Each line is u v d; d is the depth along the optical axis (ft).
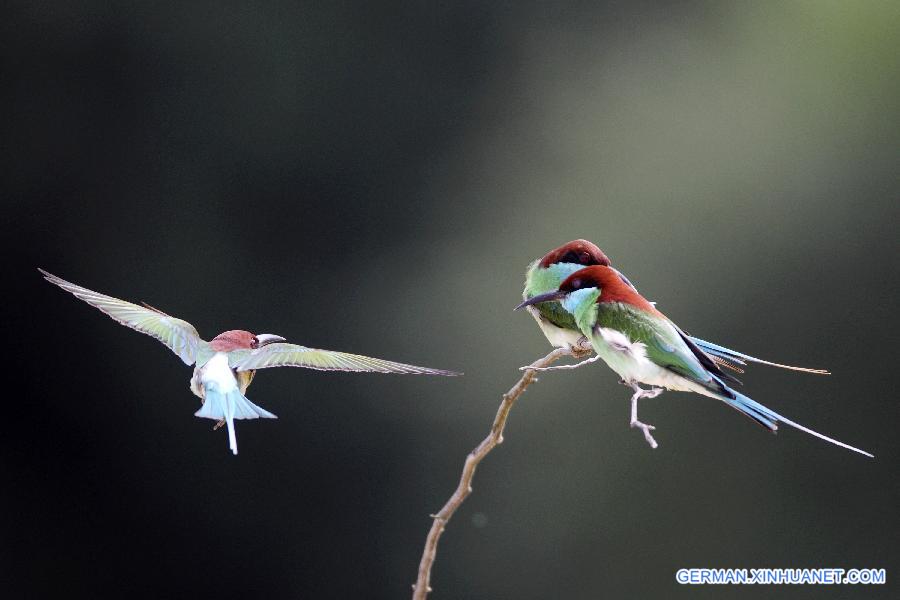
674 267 47.83
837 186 48.06
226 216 48.93
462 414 47.09
